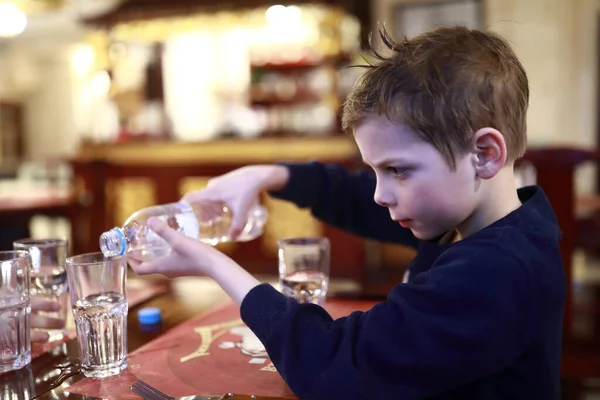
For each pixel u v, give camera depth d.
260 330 0.66
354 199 1.14
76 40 7.59
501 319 0.59
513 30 4.96
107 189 4.01
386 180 0.66
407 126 0.61
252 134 3.80
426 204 0.64
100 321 0.71
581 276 3.96
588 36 4.82
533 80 4.98
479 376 0.61
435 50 0.62
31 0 4.32
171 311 1.00
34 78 8.23
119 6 4.16
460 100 0.60
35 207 3.70
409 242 1.13
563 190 2.32
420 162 0.62
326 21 3.79
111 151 3.99
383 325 0.61
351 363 0.61
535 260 0.63
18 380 0.70
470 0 5.18
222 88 5.94
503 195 0.69
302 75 4.88
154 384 0.69
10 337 0.74
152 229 0.75
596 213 2.90
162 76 5.93
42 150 8.56
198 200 0.99
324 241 0.97
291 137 3.55
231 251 3.78
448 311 0.59
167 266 0.76
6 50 7.86
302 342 0.64
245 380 0.70
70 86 8.24
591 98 4.86
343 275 3.58
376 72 0.64
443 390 0.61
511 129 0.65
